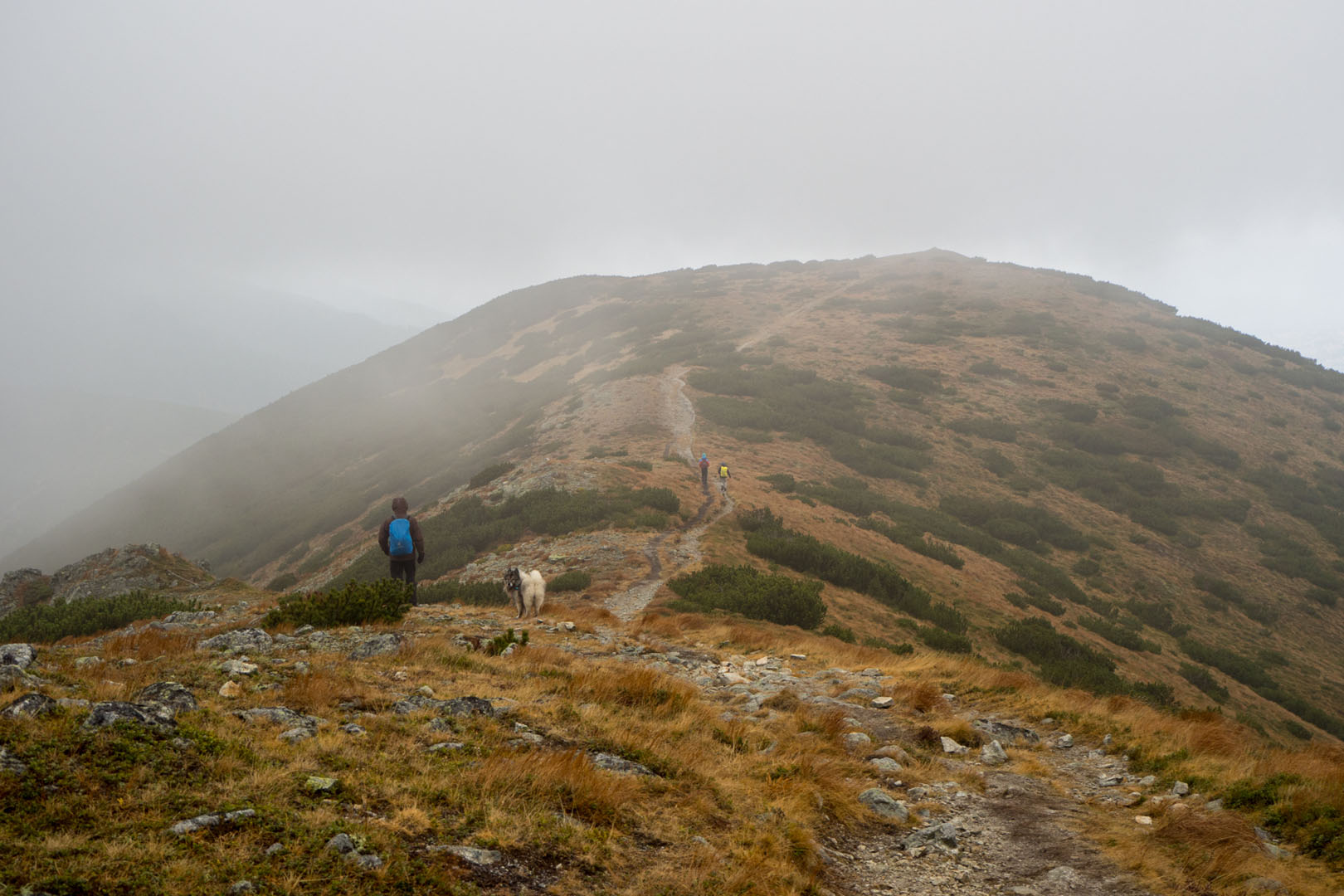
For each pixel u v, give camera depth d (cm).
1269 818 523
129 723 408
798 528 3052
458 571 2639
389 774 431
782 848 444
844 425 4966
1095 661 2441
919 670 1110
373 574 2748
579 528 2848
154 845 302
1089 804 606
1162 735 762
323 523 4891
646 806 470
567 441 4616
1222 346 6712
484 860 352
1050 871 464
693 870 392
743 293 8850
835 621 2086
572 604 1898
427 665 744
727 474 3409
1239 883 434
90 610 1659
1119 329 6962
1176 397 5700
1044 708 895
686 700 760
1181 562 3847
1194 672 2722
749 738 692
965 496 4262
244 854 310
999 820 564
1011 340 6688
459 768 457
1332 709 2836
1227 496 4491
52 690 460
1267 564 3872
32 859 274
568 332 8169
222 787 367
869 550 3048
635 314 8238
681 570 2277
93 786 340
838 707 874
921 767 682
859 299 8169
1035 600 3030
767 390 5409
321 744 457
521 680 746
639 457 4031
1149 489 4509
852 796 573
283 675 632
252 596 2233
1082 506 4309
